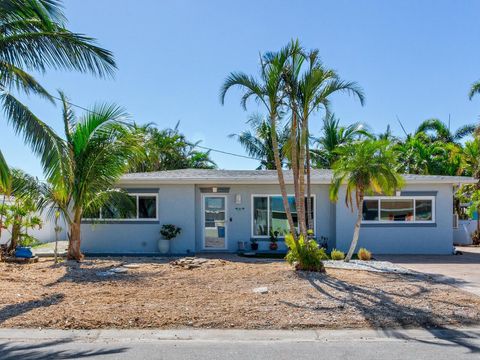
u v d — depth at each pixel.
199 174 18.50
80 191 13.59
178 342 6.16
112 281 10.43
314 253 11.33
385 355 5.64
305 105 11.30
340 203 17.70
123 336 6.41
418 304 8.12
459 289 9.62
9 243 16.67
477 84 21.84
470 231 24.38
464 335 6.51
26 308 7.70
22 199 13.83
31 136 9.50
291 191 18.20
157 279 10.71
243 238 18.14
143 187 17.62
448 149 27.25
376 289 9.42
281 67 10.86
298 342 6.19
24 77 10.01
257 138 31.36
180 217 17.62
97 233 17.44
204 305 7.99
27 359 5.46
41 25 9.80
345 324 6.97
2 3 8.84
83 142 13.34
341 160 13.91
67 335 6.44
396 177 13.41
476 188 24.61
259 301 8.30
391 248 17.59
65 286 9.78
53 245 20.72
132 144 13.91
